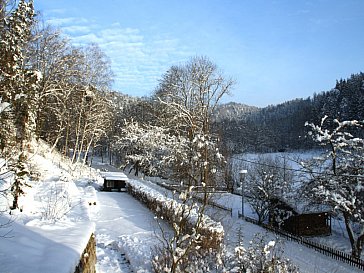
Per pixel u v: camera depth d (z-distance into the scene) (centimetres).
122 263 1211
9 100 1181
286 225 2922
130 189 2952
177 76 3756
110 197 2702
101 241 1459
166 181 4069
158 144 4138
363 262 1866
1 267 586
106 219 1873
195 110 3441
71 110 3969
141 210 2211
